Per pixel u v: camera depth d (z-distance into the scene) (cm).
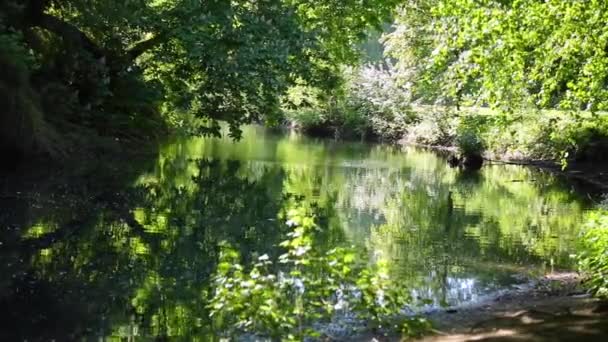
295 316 625
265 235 1079
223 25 1534
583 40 966
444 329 689
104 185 1425
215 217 1219
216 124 1677
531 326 666
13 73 1474
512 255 1048
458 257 1023
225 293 588
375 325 666
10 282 763
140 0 1630
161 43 1714
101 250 923
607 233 859
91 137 1755
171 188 1520
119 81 1798
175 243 987
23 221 1043
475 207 1562
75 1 1641
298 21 1672
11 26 1552
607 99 1019
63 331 638
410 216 1381
